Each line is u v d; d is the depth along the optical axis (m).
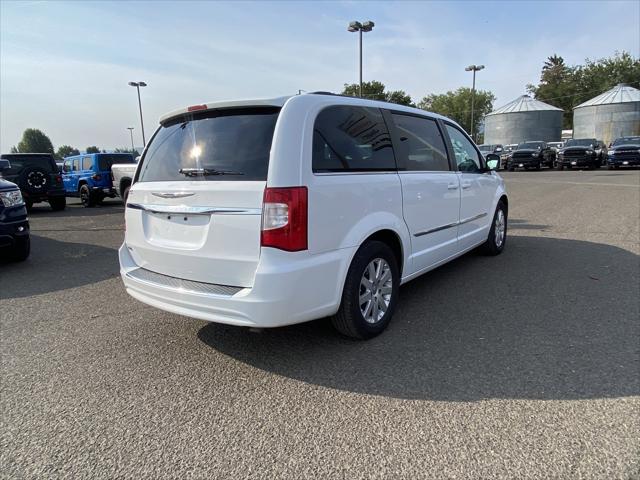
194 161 3.19
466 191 4.98
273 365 3.21
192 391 2.90
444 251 4.62
